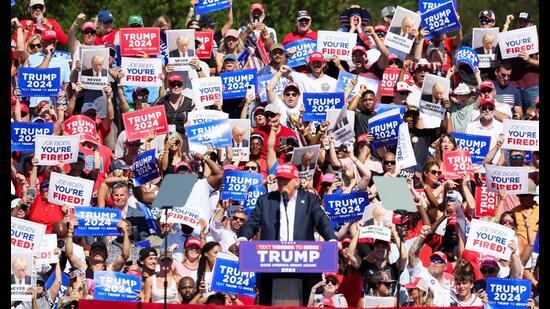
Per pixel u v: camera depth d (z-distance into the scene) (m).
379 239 21.98
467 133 26.67
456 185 24.94
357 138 25.86
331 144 24.94
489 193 24.62
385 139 25.34
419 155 25.89
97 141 25.38
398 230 22.88
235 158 25.27
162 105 25.59
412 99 26.98
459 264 22.42
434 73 27.75
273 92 26.42
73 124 25.36
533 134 25.62
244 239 19.97
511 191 24.48
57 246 23.52
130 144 25.39
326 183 24.28
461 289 22.28
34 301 21.61
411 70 27.47
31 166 24.84
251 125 26.59
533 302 22.00
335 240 19.92
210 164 24.17
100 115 26.89
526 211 24.50
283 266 19.52
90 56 26.45
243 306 19.95
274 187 24.28
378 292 21.89
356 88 26.95
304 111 26.05
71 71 27.14
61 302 21.38
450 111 27.12
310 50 27.88
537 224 24.30
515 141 25.73
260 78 26.86
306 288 20.03
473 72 27.81
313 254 19.52
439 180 24.92
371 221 22.94
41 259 22.34
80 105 27.02
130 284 21.58
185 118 26.20
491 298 22.06
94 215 22.89
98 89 26.48
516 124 25.72
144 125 25.23
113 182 24.41
